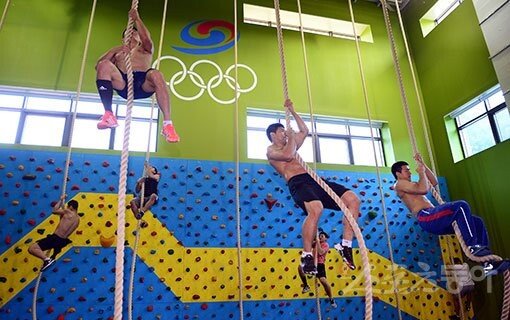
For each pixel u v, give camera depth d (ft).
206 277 18.11
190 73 21.93
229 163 20.33
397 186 13.16
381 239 21.11
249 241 19.16
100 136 19.75
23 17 20.76
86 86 20.13
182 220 18.69
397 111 25.07
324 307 19.04
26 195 17.22
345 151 23.59
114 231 17.70
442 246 21.83
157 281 17.52
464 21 23.45
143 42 10.09
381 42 27.17
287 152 10.26
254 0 25.23
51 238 13.50
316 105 23.52
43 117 19.53
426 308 20.31
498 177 20.48
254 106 22.25
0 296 15.80
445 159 23.79
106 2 22.47
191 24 23.32
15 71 19.49
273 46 24.36
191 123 20.76
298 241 19.80
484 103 22.27
